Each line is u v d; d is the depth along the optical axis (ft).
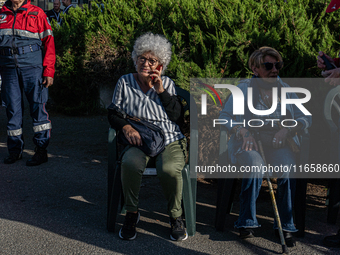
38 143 13.94
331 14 13.10
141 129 9.02
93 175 13.15
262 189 12.35
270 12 13.05
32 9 13.56
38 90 13.70
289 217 8.86
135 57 9.26
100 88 22.85
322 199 11.64
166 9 14.40
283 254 8.34
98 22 21.52
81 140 17.56
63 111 22.93
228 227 9.74
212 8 12.98
